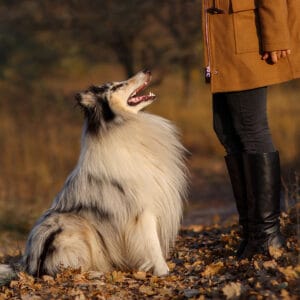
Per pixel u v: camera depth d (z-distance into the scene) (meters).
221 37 8.53
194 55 30.72
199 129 34.84
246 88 8.44
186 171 10.38
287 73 8.44
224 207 21.31
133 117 10.05
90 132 9.92
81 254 9.58
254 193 8.88
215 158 31.59
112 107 10.05
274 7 8.14
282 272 8.03
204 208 21.53
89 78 48.19
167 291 8.39
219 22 8.54
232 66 8.48
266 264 8.45
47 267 9.63
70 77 47.94
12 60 40.06
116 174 9.57
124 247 9.74
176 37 30.33
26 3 29.88
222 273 8.90
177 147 10.27
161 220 9.82
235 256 9.56
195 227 15.09
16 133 33.94
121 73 49.22
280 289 7.66
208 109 38.28
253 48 8.41
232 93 8.65
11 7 30.08
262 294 7.52
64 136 34.00
